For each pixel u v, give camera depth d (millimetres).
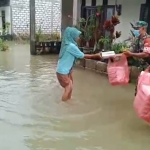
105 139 3805
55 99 5512
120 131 4062
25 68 8938
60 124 4289
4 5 19875
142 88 4031
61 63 5191
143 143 3697
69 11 12922
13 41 18766
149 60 5551
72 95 5816
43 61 10500
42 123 4312
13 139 3752
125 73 5191
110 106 5164
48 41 12609
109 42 8641
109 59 5246
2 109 4906
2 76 7641
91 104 5266
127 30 9883
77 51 5102
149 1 8938
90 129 4121
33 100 5445
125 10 9914
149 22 9008
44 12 19609
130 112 4855
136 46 5875
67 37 5184
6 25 19375
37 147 3549
